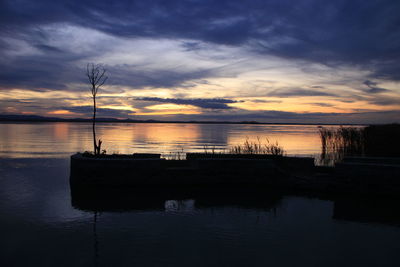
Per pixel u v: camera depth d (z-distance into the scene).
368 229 6.81
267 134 57.16
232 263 5.11
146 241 5.99
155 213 7.82
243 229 6.74
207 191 10.32
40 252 5.44
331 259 5.34
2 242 5.86
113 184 10.44
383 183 9.30
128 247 5.70
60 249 5.57
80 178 10.36
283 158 12.51
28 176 12.65
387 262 5.24
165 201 8.98
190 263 5.09
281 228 6.83
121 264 5.02
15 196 9.31
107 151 23.78
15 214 7.57
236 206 8.57
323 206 8.60
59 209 8.02
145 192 10.01
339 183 9.92
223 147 29.19
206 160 10.90
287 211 8.12
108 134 50.34
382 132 16.67
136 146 29.41
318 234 6.50
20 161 17.12
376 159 10.89
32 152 21.52
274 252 5.58
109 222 7.08
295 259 5.31
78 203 8.62
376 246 5.91
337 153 21.31
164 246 5.76
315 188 10.22
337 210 8.20
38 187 10.57
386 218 7.56
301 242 6.06
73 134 47.03
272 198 9.48
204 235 6.35
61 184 11.07
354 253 5.58
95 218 7.35
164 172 10.66
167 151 24.73
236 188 10.80
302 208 8.41
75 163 10.45
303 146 30.02
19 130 57.88
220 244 5.90
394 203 8.85
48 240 5.98
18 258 5.19
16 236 6.17
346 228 6.86
